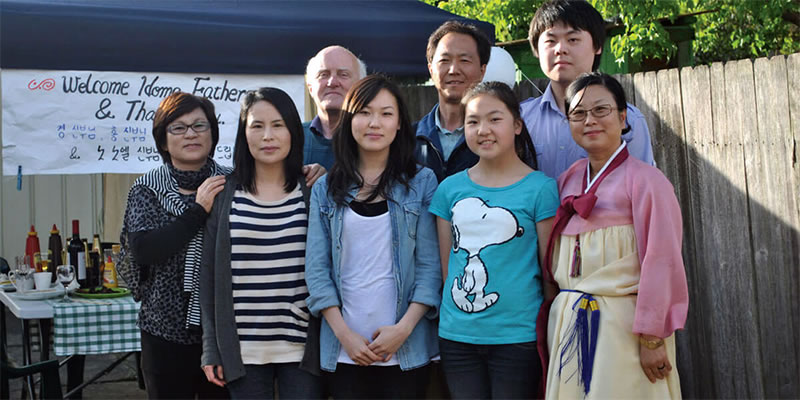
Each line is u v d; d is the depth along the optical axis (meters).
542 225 2.55
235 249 2.64
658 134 3.95
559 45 2.87
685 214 3.85
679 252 2.34
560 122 2.95
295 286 2.67
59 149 4.03
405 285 2.64
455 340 2.54
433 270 2.68
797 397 3.36
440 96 3.10
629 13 7.44
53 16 3.92
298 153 2.77
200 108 2.89
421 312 2.62
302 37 4.32
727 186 3.62
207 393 2.86
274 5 4.61
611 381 2.34
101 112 4.08
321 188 2.72
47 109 3.99
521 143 2.78
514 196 2.56
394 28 4.48
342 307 2.63
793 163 3.32
